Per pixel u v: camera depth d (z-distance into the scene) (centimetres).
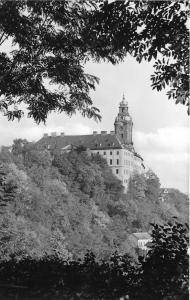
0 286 730
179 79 866
